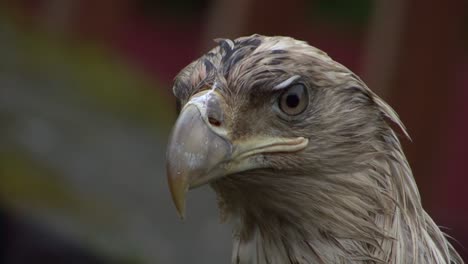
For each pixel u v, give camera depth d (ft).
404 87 40.86
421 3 40.57
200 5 65.51
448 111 41.57
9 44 48.96
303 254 22.50
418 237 22.20
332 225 22.21
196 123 21.29
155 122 47.47
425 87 40.86
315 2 60.39
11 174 37.47
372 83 41.37
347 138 22.13
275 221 22.67
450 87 41.34
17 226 36.45
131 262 35.86
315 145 22.03
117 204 38.45
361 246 22.08
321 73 22.02
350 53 60.18
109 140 43.39
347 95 22.21
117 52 55.21
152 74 62.80
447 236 23.65
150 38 64.69
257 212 22.76
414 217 22.33
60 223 36.24
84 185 38.70
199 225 38.63
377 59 41.22
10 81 45.09
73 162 40.16
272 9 45.44
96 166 40.42
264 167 21.91
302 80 21.85
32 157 38.93
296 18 46.11
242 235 23.43
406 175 22.44
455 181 55.98
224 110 21.63
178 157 21.06
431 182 41.83
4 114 41.65
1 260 36.55
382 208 22.12
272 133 21.90
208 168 21.26
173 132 21.24
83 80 48.34
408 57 40.75
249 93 21.76
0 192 36.58
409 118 40.98
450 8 40.60
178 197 20.93
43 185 37.68
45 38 51.37
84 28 53.88
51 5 54.29
